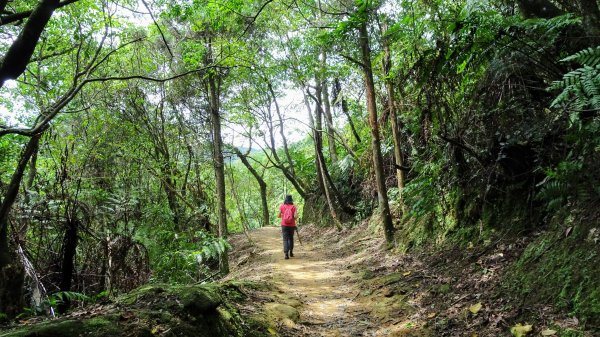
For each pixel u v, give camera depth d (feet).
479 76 19.26
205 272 32.58
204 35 37.58
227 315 12.94
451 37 16.70
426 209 22.89
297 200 103.40
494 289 14.03
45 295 18.07
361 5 26.40
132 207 31.19
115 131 40.52
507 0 18.98
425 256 21.98
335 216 47.03
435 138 22.41
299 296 20.48
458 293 15.26
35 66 27.78
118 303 11.37
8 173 25.58
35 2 19.80
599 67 11.21
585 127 12.87
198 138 50.55
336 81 46.14
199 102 50.08
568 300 11.09
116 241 26.40
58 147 25.89
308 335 14.84
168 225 35.76
